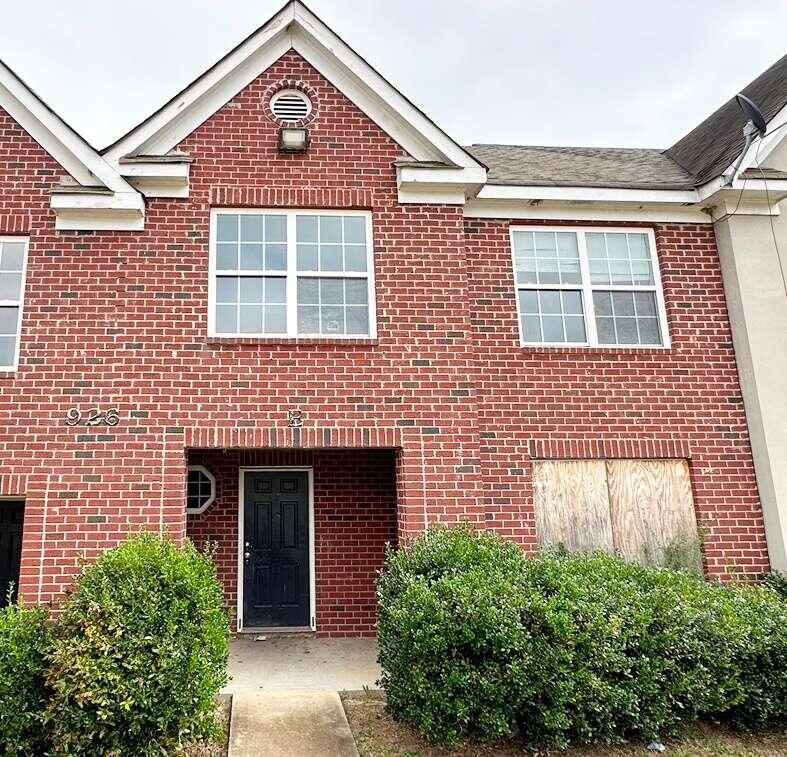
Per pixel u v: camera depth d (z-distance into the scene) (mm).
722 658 5773
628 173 10969
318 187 8953
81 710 5055
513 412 9133
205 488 10031
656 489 9312
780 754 5578
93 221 8477
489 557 6648
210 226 8703
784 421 9273
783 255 9852
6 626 5422
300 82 9211
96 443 7898
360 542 9969
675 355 9570
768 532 9117
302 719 6383
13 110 8688
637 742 5707
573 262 9883
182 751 5363
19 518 9086
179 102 8766
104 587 5527
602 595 5859
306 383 8344
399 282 8797
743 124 10867
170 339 8266
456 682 5289
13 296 8344
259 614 9859
